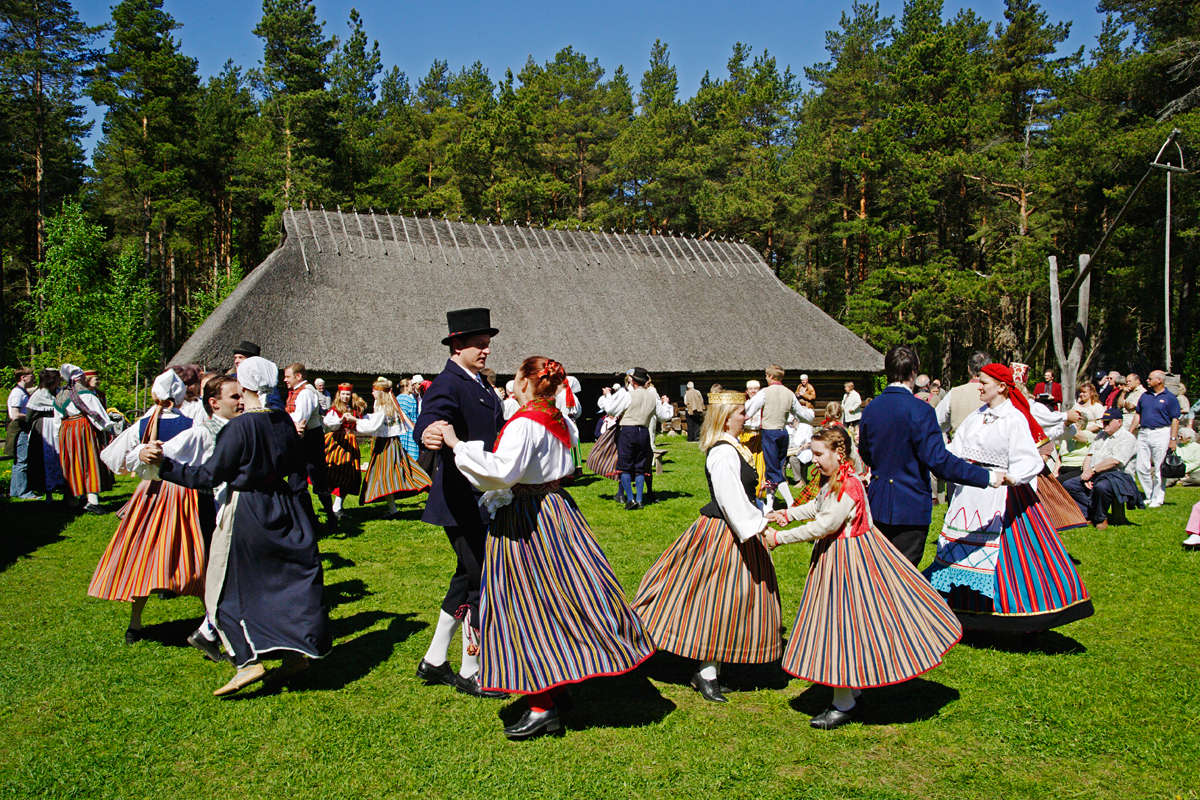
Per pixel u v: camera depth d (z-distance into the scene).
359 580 6.53
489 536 3.90
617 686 4.49
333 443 8.70
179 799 3.29
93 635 5.22
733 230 40.88
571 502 4.01
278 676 4.48
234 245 44.31
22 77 38.47
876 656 3.81
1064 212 32.38
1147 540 7.84
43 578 6.57
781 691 4.43
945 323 33.44
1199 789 3.34
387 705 4.20
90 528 8.52
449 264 24.84
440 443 4.08
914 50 35.91
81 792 3.34
